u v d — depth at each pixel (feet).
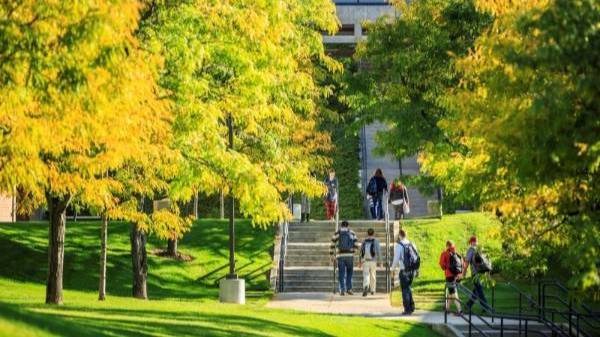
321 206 451.53
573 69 121.70
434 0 254.27
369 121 272.72
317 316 222.48
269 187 219.41
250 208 222.69
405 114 250.57
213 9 195.31
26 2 127.03
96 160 179.32
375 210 392.27
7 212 441.68
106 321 162.81
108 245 353.92
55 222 221.87
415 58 249.96
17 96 131.95
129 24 128.88
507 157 132.87
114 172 237.86
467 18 247.09
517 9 143.54
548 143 124.77
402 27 260.42
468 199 168.25
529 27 126.72
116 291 312.91
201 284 330.95
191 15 189.98
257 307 243.81
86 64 127.34
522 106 132.26
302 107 310.65
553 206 147.33
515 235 158.51
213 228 380.37
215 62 205.26
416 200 476.54
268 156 279.28
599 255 133.90
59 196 208.03
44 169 162.30
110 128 161.27
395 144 259.19
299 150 341.62
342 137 497.46
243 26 196.75
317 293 315.78
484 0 158.10
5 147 143.43
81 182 189.06
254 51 205.98
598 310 273.13
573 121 123.03
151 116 179.83
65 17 126.31
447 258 265.75
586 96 120.78
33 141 143.02
